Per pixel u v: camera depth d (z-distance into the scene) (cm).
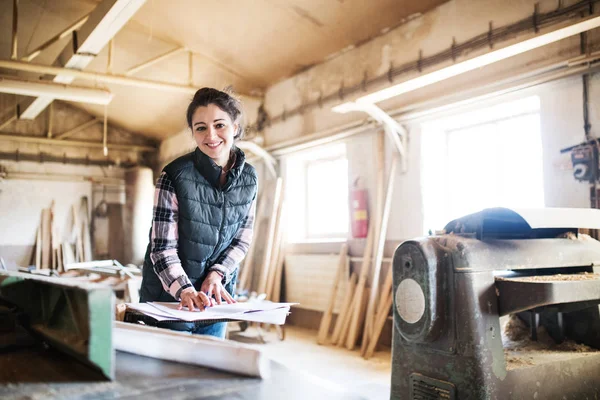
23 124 961
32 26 664
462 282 144
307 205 664
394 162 485
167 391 63
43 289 81
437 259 148
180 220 154
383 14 478
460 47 424
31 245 938
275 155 678
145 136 1068
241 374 71
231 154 162
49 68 523
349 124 536
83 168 1007
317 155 637
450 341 145
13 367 69
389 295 462
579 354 166
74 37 499
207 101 149
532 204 408
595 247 183
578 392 161
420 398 154
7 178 930
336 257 557
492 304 146
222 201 158
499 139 433
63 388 61
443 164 474
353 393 64
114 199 1031
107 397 59
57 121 993
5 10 617
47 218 954
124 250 985
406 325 155
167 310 122
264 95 700
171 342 80
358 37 525
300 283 614
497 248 153
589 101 338
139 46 664
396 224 488
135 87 804
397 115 484
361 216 521
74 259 963
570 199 348
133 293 461
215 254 164
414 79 362
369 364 420
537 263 160
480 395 138
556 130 358
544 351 171
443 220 470
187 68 692
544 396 151
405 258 155
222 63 657
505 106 404
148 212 987
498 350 144
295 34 546
